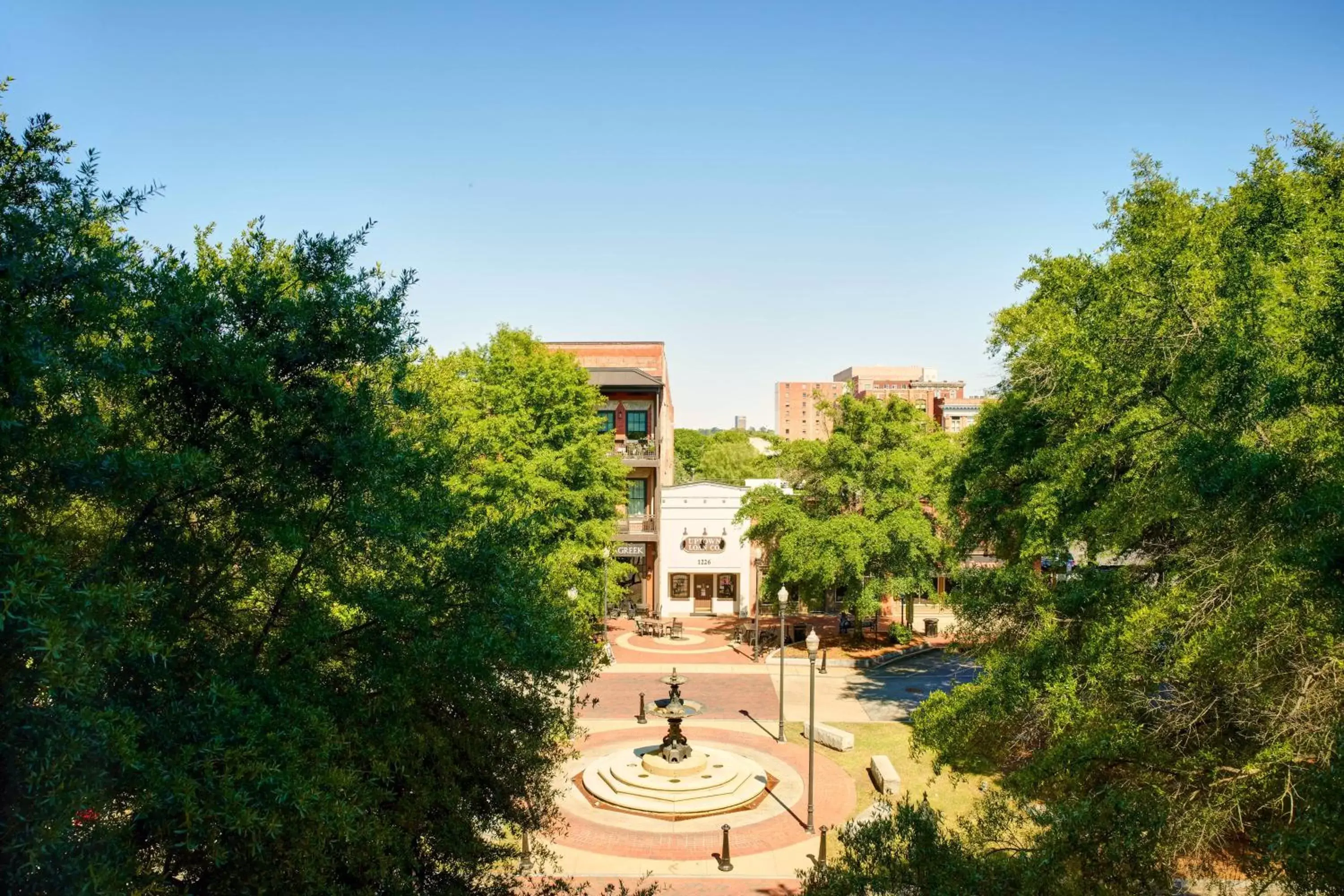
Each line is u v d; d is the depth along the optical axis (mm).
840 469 36750
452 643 9688
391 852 9188
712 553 45812
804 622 42750
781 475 44625
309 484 8969
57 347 6281
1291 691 9164
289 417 8641
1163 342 11898
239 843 7477
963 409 86938
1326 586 7660
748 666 34594
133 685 7449
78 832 6176
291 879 7793
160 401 8188
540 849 11812
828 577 33375
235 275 9344
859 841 8906
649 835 18031
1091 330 12797
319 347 9102
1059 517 16359
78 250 6586
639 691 30484
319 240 9602
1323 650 8641
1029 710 13023
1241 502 9109
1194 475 9500
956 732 13586
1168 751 10570
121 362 6680
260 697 8133
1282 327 10141
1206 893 10469
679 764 20672
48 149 6680
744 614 45750
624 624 43688
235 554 8852
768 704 28734
